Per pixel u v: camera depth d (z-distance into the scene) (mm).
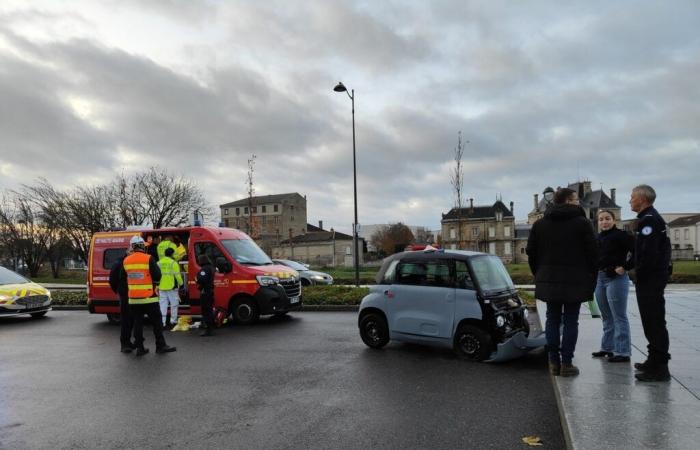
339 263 77375
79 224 41500
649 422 3922
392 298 8039
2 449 4344
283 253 84688
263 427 4742
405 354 7887
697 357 6023
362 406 5332
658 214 5031
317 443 4336
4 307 12766
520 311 7785
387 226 96125
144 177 44219
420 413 5078
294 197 101000
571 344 5398
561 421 4531
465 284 7379
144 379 6664
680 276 25062
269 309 11266
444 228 94375
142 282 8328
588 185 89000
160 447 4316
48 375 6980
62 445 4414
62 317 14031
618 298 5992
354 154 22047
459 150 29609
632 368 5648
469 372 6703
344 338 9492
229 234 12422
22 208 44812
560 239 5414
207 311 10336
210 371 7051
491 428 4641
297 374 6762
